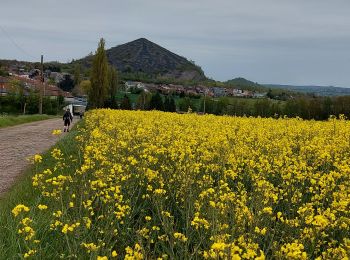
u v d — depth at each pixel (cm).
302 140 1620
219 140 1283
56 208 746
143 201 896
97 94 6519
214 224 630
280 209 840
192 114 3095
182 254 605
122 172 895
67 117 3038
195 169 930
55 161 1463
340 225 638
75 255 581
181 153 1070
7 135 2739
